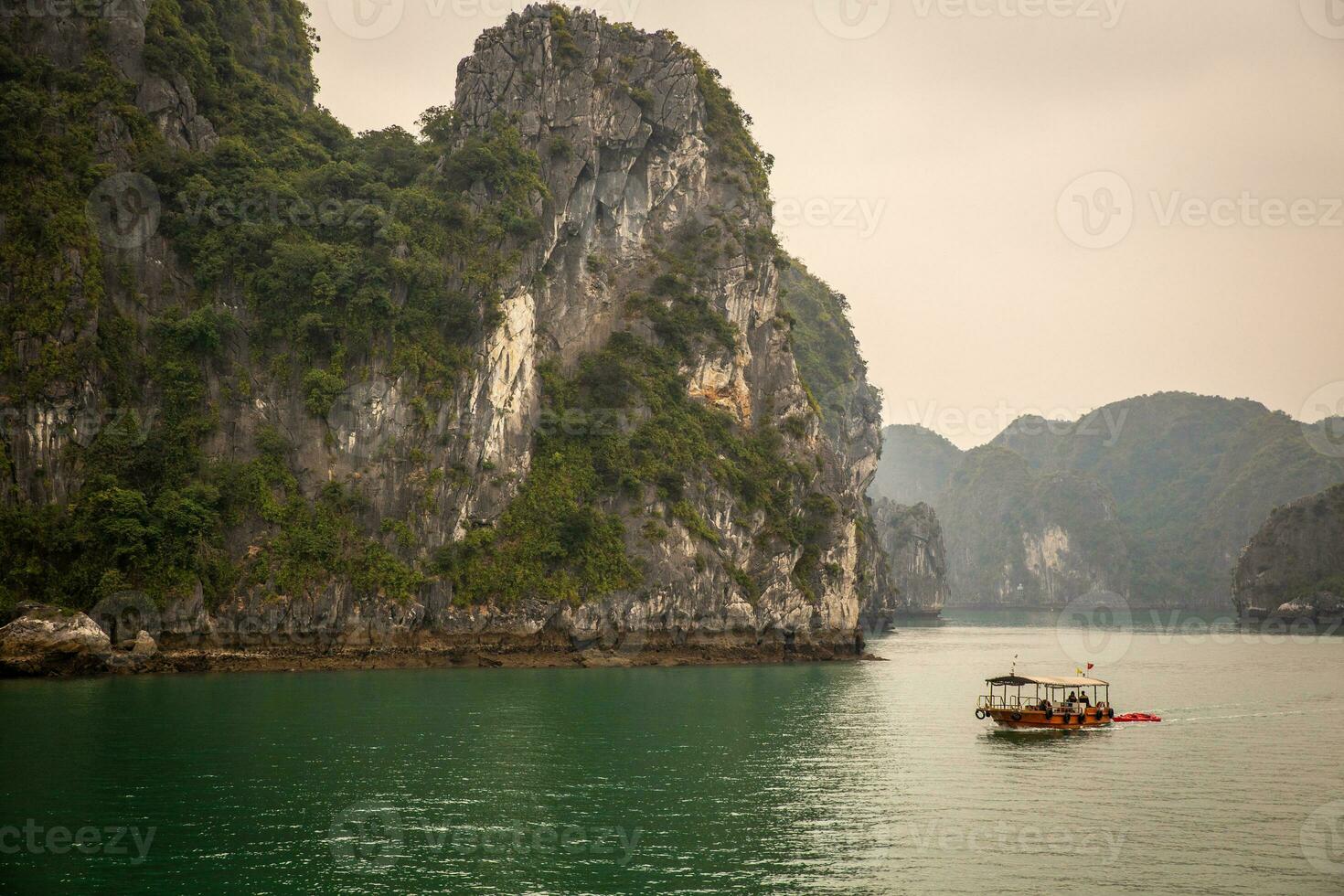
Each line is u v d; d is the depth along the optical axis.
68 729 56.34
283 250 90.81
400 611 88.25
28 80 88.88
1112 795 48.28
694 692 77.31
